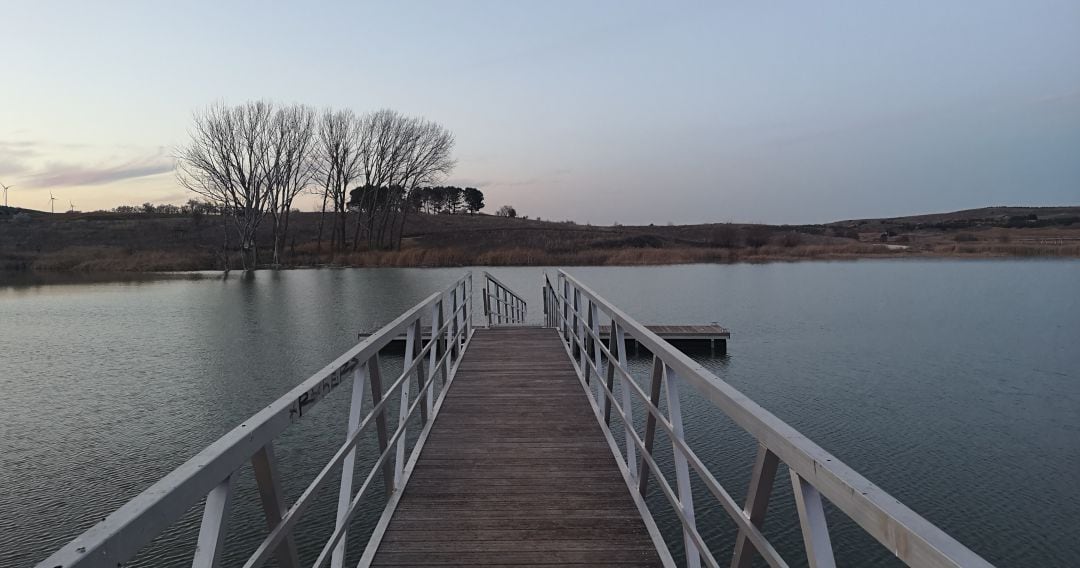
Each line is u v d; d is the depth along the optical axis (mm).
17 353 15273
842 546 6105
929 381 12172
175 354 15109
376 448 8578
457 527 3590
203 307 23188
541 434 5258
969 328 17906
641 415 9766
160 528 1288
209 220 63969
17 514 6988
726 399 2072
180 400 11250
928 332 17375
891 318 19734
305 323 19531
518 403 6211
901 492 7387
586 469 4473
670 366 2756
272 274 37531
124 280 33969
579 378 7141
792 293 26141
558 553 3283
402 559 3238
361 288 29219
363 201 55844
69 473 8031
